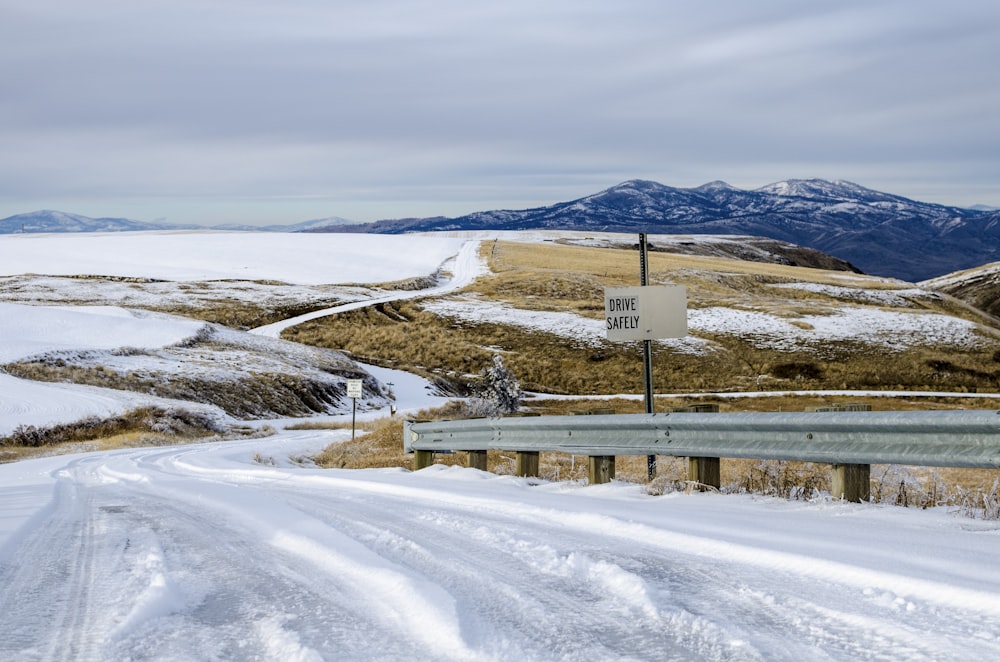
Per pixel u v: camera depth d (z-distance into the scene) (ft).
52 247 505.66
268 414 207.51
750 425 28.81
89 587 18.56
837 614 14.34
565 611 15.15
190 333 255.50
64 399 177.06
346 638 13.80
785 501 27.32
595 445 35.78
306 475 48.29
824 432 26.89
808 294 406.21
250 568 20.18
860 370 273.54
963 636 12.82
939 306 399.65
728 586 16.57
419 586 16.61
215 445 128.67
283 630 14.26
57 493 44.57
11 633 14.84
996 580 15.70
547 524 24.90
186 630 14.79
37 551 23.52
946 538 20.08
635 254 511.81
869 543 19.48
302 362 252.42
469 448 44.75
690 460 32.45
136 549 23.44
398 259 473.26
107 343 235.81
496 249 509.35
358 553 20.76
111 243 525.34
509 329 318.24
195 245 516.32
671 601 15.58
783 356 285.02
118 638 14.33
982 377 272.31
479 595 16.39
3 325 242.37
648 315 43.73
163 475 59.72
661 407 217.36
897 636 13.00
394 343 305.73
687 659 12.33
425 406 236.43
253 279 404.57
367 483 38.86
